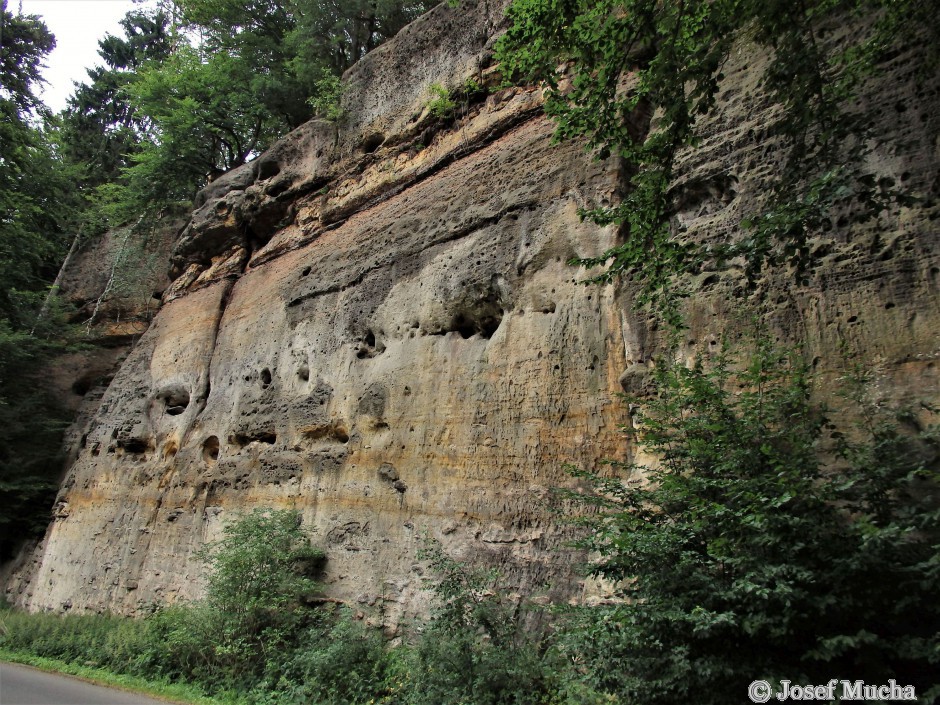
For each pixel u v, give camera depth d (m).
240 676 9.18
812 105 6.90
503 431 9.29
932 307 6.10
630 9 7.18
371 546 10.32
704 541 5.43
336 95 16.16
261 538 10.66
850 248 6.80
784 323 6.96
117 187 25.91
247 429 13.91
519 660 7.09
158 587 13.87
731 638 5.05
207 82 22.28
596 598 7.45
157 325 19.34
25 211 22.50
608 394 8.39
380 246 13.03
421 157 13.62
